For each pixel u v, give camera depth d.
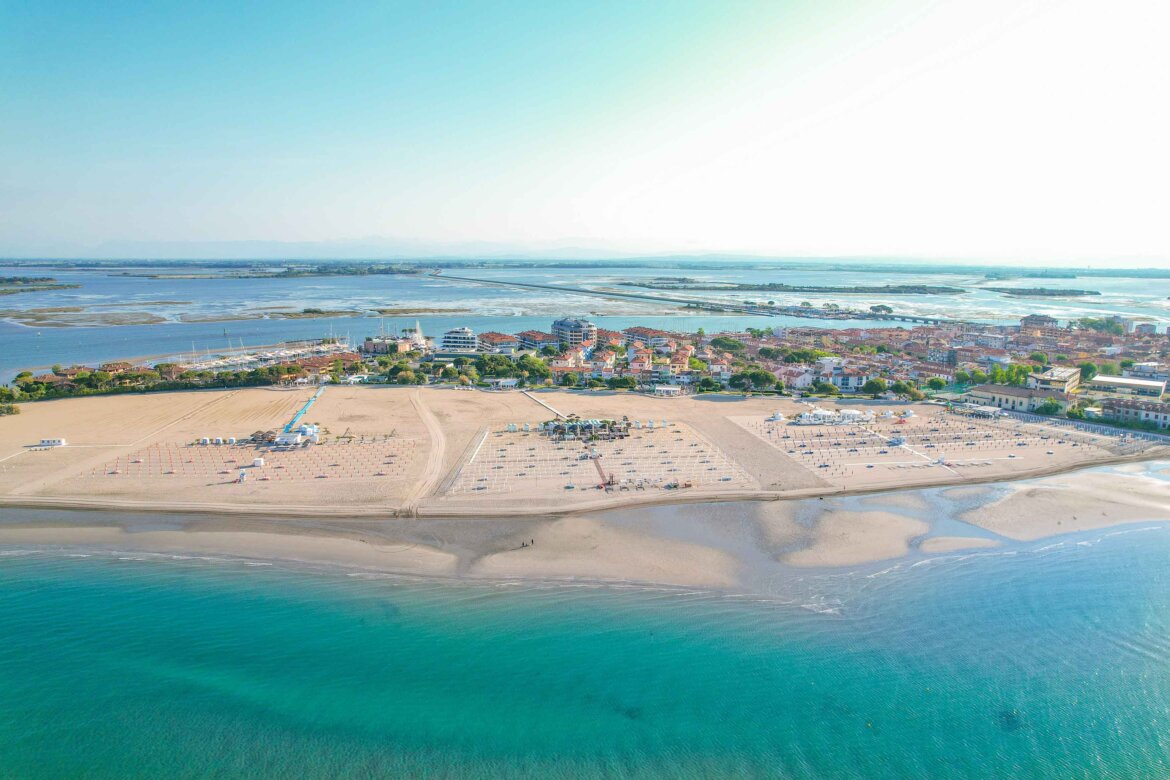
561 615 77.12
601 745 59.66
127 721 61.62
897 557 91.00
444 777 56.56
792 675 67.94
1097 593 82.56
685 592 82.00
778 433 150.38
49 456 130.50
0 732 60.31
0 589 81.94
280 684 66.19
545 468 124.50
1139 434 150.00
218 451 134.38
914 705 64.31
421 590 82.06
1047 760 58.50
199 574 85.62
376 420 160.50
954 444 141.75
